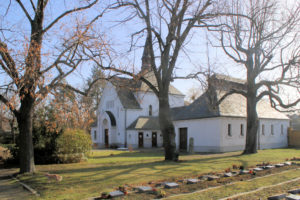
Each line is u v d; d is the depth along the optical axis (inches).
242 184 334.3
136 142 1561.3
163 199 267.3
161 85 617.6
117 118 1716.3
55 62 448.8
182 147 1210.0
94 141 1969.7
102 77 585.0
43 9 466.9
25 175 432.1
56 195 295.3
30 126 466.6
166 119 622.2
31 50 402.9
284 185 327.6
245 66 868.0
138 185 336.8
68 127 663.1
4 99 426.9
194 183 343.0
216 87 732.0
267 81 802.8
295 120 2272.4
